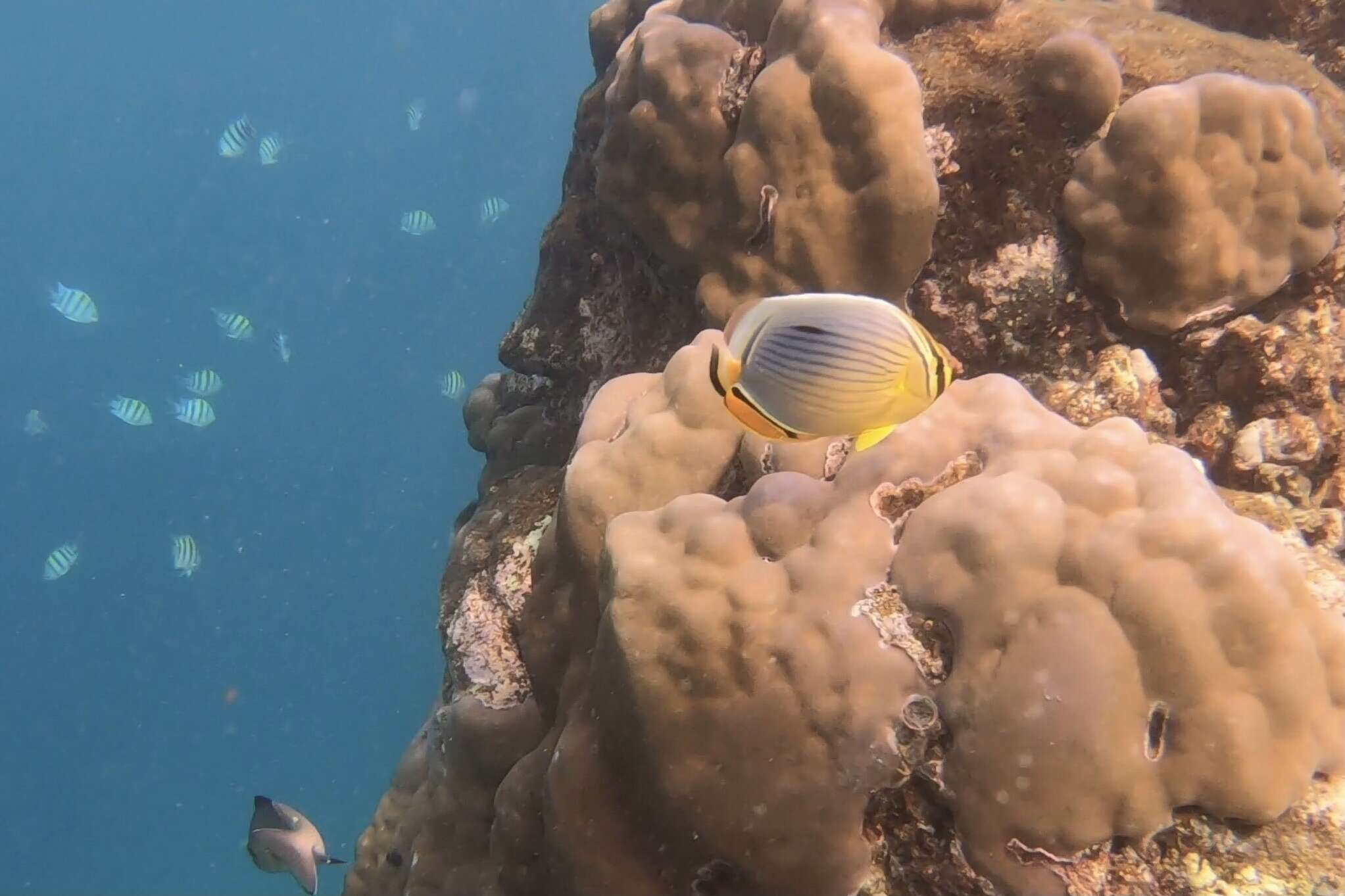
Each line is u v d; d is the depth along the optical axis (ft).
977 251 3.56
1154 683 2.06
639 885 2.61
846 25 3.39
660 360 4.36
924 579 2.31
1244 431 3.31
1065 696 2.07
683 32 3.88
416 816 3.94
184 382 14.14
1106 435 2.42
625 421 3.40
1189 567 2.08
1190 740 2.02
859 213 3.41
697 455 3.06
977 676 2.18
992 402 2.67
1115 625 2.10
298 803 28.35
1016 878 2.12
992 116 3.51
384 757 29.37
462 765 3.51
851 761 2.28
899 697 2.28
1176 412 3.45
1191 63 3.67
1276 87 3.20
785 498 2.57
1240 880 2.00
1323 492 3.24
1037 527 2.21
